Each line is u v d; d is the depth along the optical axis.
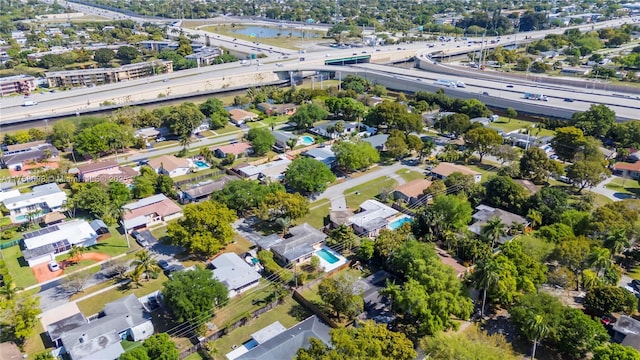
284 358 84.12
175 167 167.62
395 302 93.19
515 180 153.50
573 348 84.38
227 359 87.44
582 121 193.38
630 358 75.19
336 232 125.19
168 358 81.56
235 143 191.62
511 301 95.12
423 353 86.81
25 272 113.88
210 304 94.56
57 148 190.38
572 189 154.62
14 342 90.31
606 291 94.12
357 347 75.88
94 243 125.25
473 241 113.94
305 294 105.62
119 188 144.50
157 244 125.81
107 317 93.88
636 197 148.38
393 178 166.38
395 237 114.38
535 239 110.94
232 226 134.38
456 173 150.75
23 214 140.88
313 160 154.88
